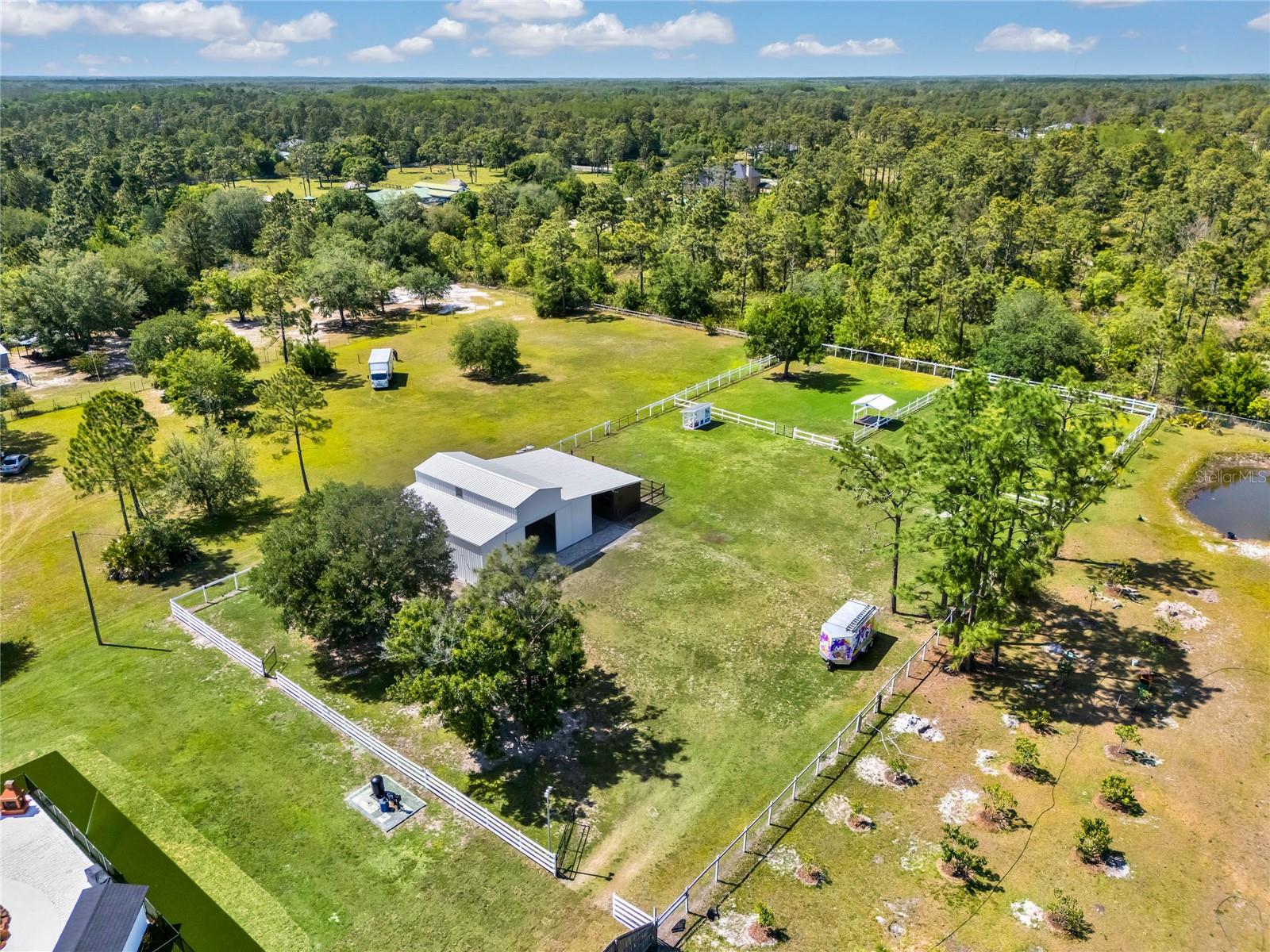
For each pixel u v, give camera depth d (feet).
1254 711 102.83
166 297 325.42
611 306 330.95
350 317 319.47
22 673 116.37
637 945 71.92
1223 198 382.22
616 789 93.25
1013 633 120.16
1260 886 79.15
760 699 107.45
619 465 179.83
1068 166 476.13
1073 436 106.22
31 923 78.28
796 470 176.04
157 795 93.50
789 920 76.43
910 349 252.62
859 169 538.06
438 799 92.84
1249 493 166.61
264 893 80.94
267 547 113.29
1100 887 79.25
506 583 96.94
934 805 89.71
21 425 214.90
